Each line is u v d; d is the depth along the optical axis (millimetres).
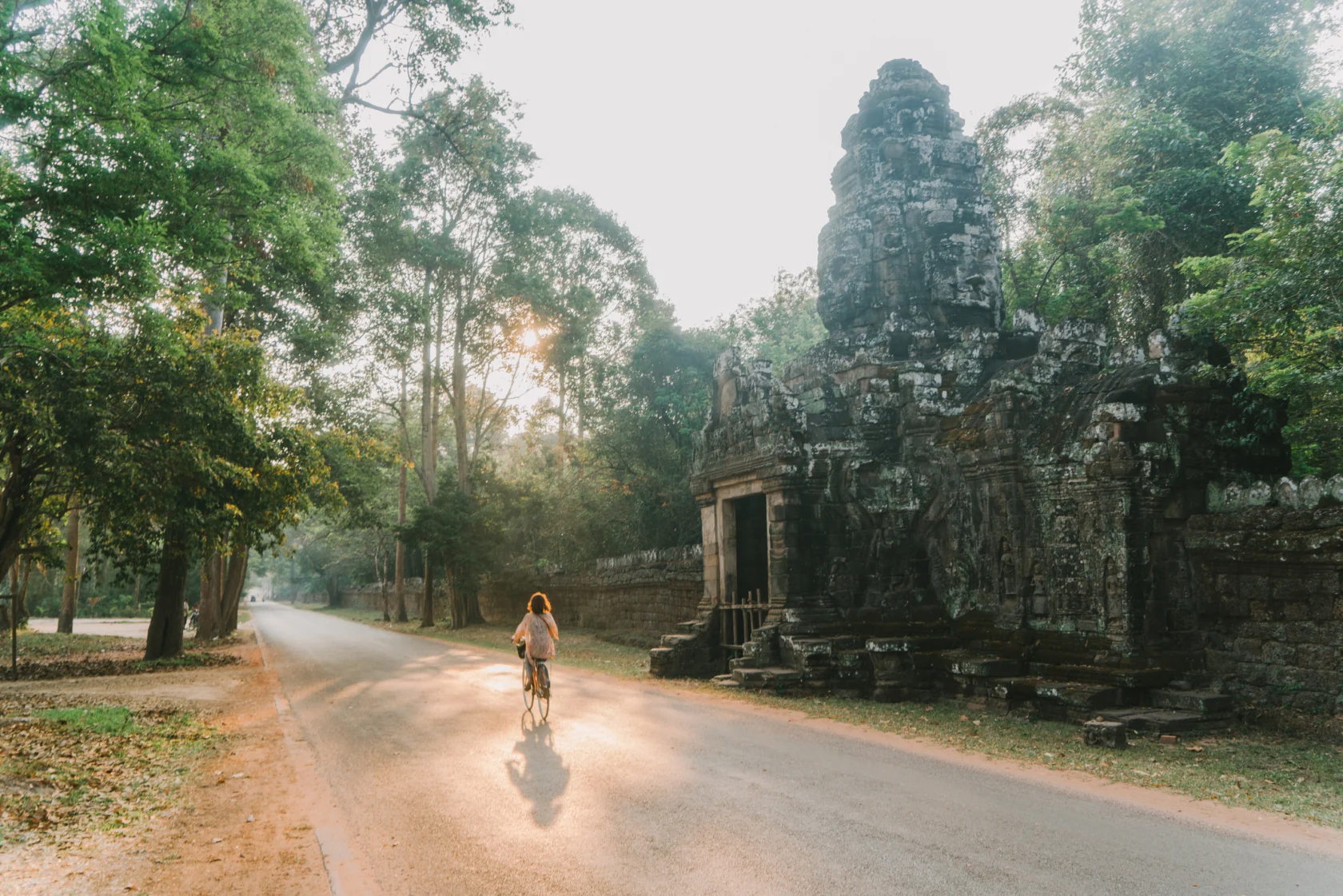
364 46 22625
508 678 15750
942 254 15680
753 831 5953
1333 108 13266
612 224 34781
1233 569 10172
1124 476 10523
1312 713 9195
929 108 16547
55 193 9672
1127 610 10391
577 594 30703
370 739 9695
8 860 5348
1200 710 9539
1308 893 4773
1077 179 21562
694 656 15945
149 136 9852
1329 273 11016
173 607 21594
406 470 41688
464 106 30250
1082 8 21016
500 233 33094
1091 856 5398
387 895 4836
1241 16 19484
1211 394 11078
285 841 5852
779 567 14453
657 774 7723
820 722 10633
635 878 5062
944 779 7508
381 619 47031
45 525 18062
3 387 11570
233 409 14852
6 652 24797
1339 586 9016
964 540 13234
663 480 28969
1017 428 12195
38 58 10570
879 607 13875
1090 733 8922
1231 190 17625
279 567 112312
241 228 13898
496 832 6016
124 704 12688
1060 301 21859
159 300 13102
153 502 14672
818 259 17516
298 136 13844
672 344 30609
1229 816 6289
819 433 14836
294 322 24703
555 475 37500
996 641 12133
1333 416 13180
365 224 28141
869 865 5254
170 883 4988
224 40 11414
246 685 15531
